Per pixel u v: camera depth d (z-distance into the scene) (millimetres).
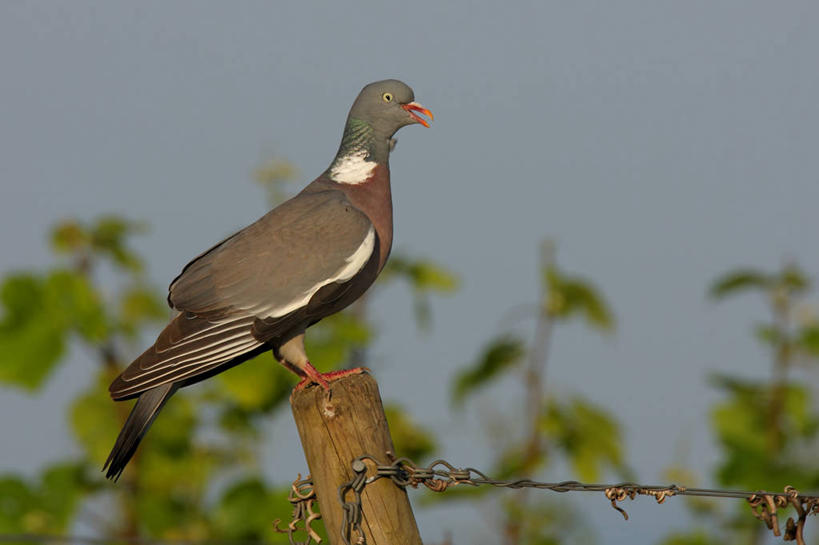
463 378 10898
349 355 11828
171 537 11586
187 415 12070
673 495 7055
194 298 9070
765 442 11039
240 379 11492
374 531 6867
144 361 8688
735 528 11031
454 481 7012
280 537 11547
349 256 9234
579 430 10711
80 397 11508
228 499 11594
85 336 11062
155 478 11867
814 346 10938
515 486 7000
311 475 7059
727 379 11188
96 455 11367
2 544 10953
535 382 10742
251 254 9164
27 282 11008
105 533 11508
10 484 11102
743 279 11094
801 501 7066
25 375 10859
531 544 10773
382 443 6926
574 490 7125
